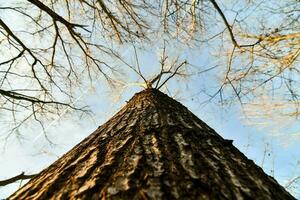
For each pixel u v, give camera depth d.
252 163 2.06
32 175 5.14
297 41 5.37
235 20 5.76
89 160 1.92
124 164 1.71
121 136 2.33
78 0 6.70
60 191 1.54
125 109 3.71
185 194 1.33
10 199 1.65
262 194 1.49
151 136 2.24
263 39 5.56
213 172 1.61
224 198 1.34
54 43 6.57
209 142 2.22
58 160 2.28
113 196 1.35
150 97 4.21
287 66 5.61
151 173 1.54
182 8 6.00
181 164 1.68
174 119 2.80
